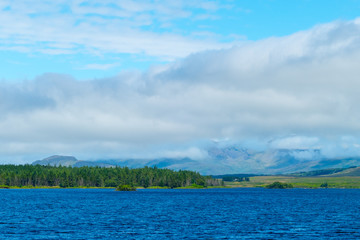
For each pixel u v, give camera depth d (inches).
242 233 4035.4
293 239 3700.8
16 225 4544.8
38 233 3954.2
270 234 3978.8
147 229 4286.4
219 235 3902.6
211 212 6456.7
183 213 6240.2
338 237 3818.9
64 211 6407.5
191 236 3833.7
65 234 3902.6
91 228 4335.6
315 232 4124.0
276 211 6727.4
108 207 7421.3
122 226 4525.1
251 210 6924.2
